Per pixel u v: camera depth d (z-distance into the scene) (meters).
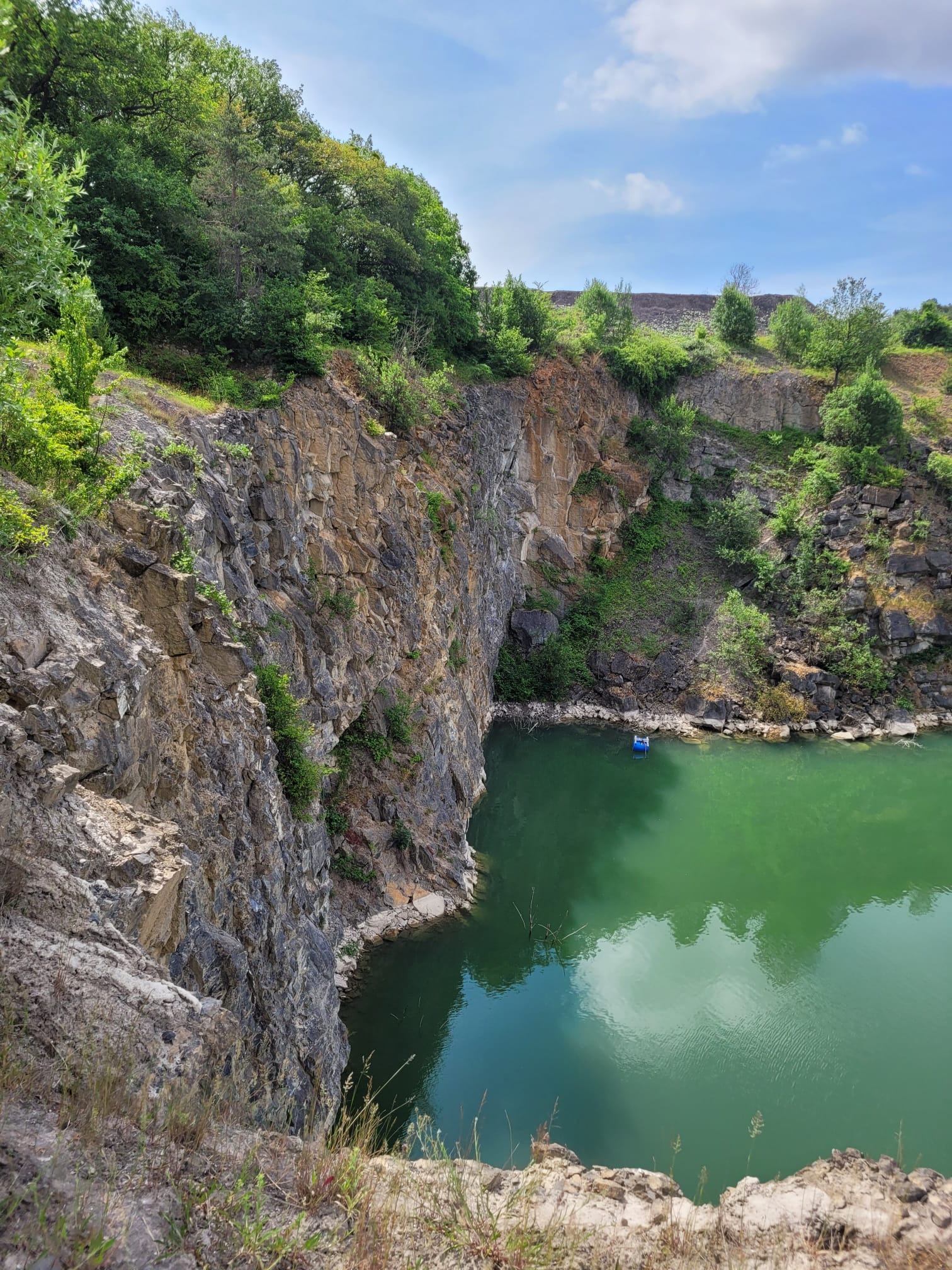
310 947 16.64
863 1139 20.02
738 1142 19.73
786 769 47.75
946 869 36.28
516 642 55.81
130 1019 6.59
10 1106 5.21
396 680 31.08
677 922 30.78
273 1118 9.36
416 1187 6.42
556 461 58.53
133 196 26.23
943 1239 6.90
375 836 28.25
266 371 26.69
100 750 9.40
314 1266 5.16
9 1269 3.95
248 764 14.22
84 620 10.29
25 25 25.70
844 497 60.66
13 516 9.73
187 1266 4.55
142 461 14.90
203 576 15.16
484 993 25.23
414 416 34.78
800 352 73.25
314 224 37.22
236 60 41.19
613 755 48.34
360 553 28.36
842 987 26.59
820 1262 6.50
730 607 57.59
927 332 78.44
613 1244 6.36
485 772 44.06
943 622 56.62
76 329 13.45
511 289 56.41
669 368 68.44
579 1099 20.94
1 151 10.12
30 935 6.82
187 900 9.88
